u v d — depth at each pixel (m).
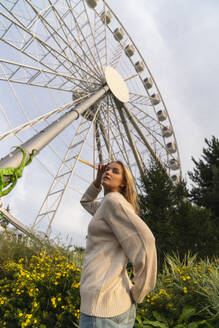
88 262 1.20
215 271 3.59
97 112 16.11
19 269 3.35
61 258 4.01
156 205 7.73
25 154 1.28
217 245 6.54
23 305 2.87
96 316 1.04
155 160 8.75
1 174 1.16
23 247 4.37
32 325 2.56
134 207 1.53
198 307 3.16
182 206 7.43
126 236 1.17
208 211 7.83
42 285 3.16
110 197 1.28
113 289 1.10
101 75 16.42
